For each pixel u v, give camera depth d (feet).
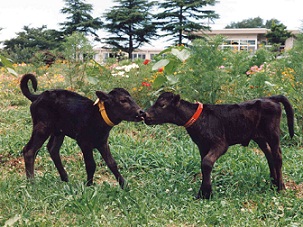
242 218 12.67
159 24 86.74
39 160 16.87
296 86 21.36
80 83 23.40
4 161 16.84
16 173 15.60
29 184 14.02
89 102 14.29
